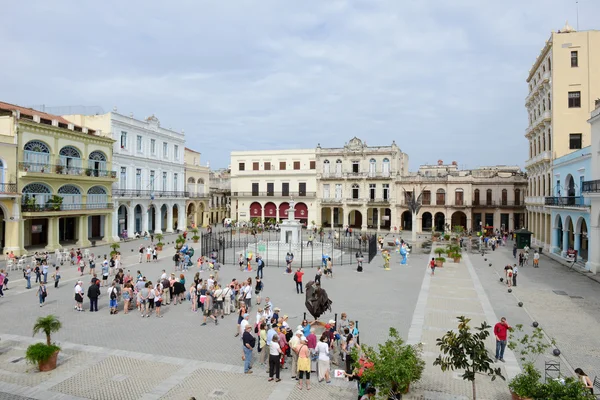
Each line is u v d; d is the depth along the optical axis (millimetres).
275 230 64125
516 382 10836
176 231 61125
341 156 68938
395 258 38125
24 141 36281
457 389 12023
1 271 24547
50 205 38156
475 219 64500
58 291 24156
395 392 10477
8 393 11734
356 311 19828
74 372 13203
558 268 32406
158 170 57562
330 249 40625
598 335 16625
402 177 65125
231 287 20516
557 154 39281
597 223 29422
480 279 27984
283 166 72812
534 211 47500
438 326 17531
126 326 17828
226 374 13180
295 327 17562
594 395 9883
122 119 49938
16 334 16594
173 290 21953
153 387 12211
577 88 38781
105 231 46875
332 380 12836
